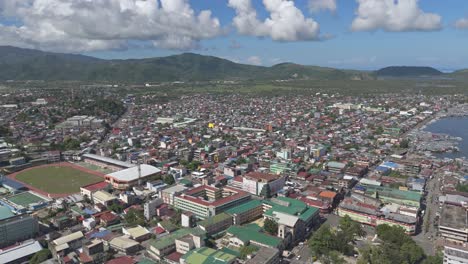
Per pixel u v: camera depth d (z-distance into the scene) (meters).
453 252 199.25
